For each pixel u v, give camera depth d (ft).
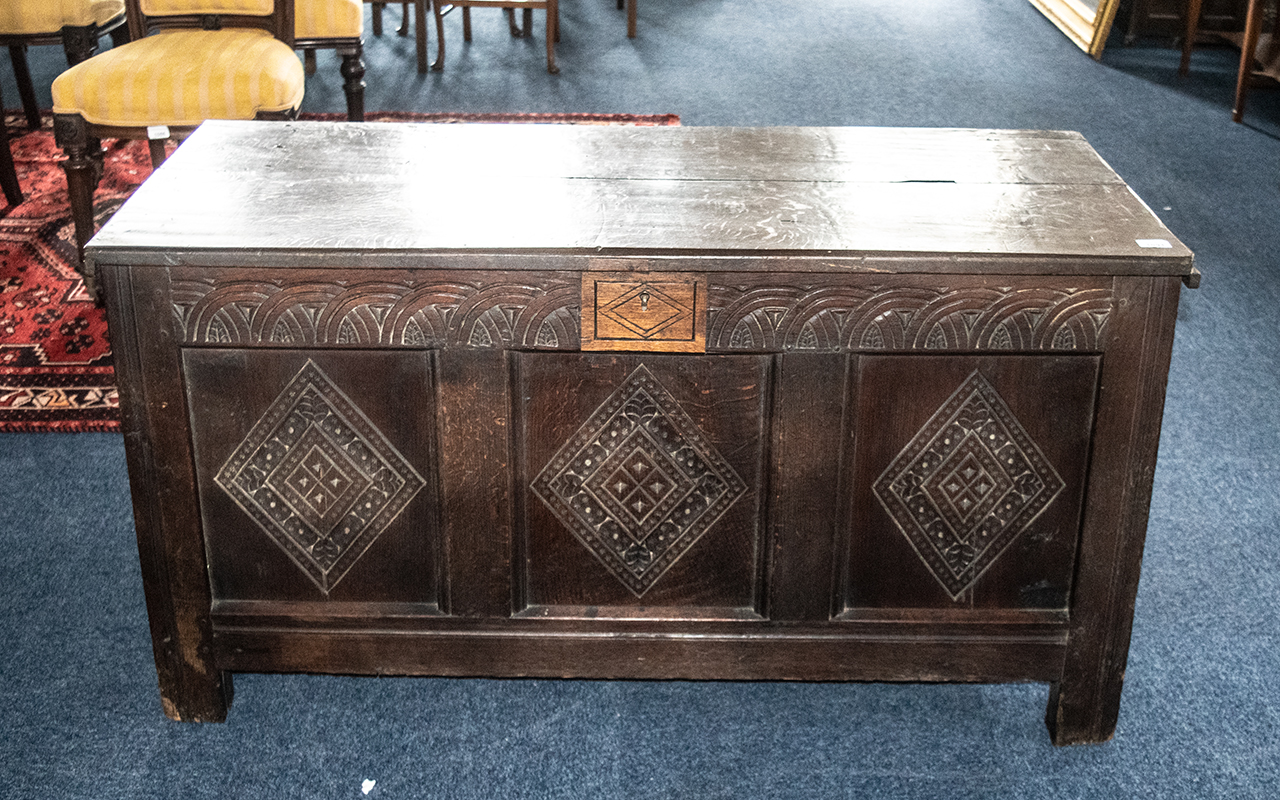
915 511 6.34
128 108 11.12
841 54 19.94
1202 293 12.19
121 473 9.24
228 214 6.12
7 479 9.11
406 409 6.16
